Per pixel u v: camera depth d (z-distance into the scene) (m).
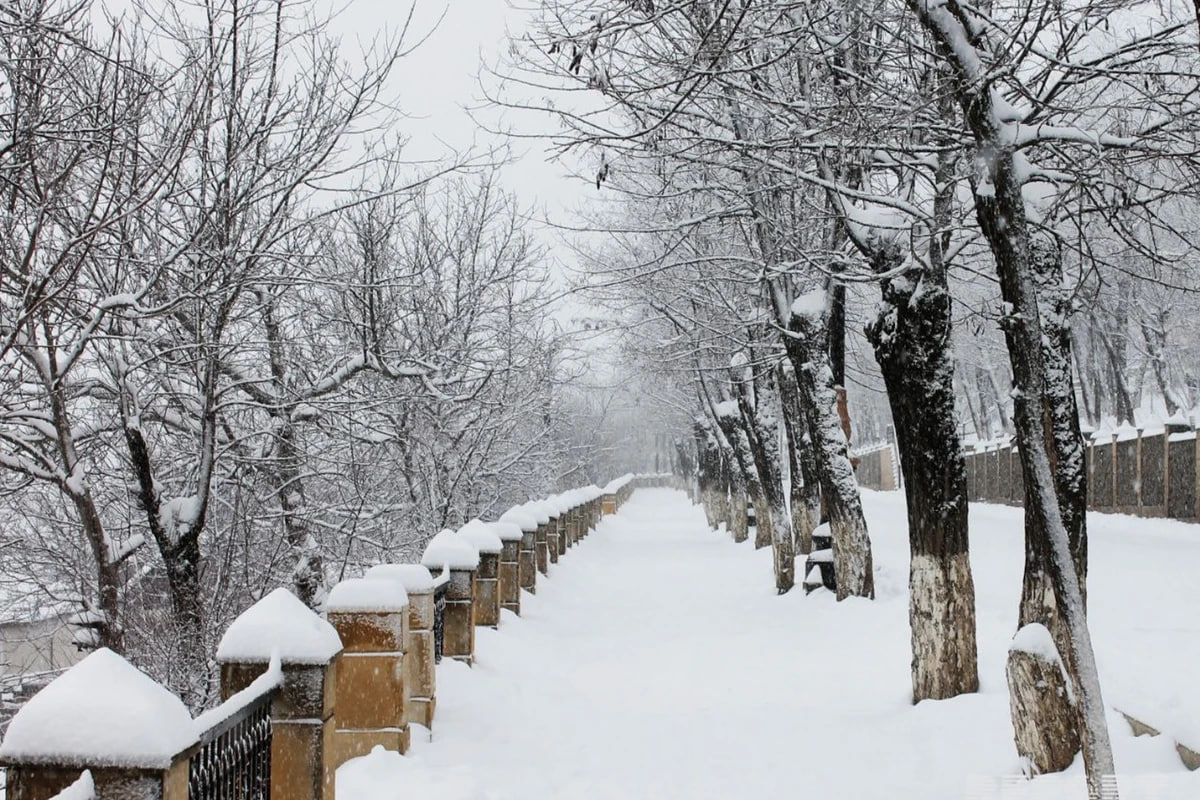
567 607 18.52
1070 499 8.44
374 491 17.89
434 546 11.36
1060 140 7.01
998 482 37.88
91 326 8.92
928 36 8.13
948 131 7.95
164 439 13.96
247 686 5.80
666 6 7.61
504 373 20.41
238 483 12.52
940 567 9.39
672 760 8.30
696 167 13.04
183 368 11.41
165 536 10.36
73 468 10.16
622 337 27.66
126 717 4.08
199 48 10.00
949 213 9.21
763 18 9.92
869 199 8.54
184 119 9.21
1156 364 39.06
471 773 7.62
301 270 11.68
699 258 14.02
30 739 4.05
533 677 11.87
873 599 15.37
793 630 14.66
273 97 10.28
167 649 10.63
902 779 7.29
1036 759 6.73
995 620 12.04
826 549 17.61
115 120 8.02
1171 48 7.57
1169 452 23.92
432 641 9.04
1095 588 13.85
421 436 18.31
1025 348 6.07
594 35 7.39
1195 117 7.91
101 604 10.77
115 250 10.41
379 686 8.06
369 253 13.80
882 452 63.78
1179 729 6.52
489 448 20.77
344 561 14.31
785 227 13.75
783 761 8.09
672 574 24.38
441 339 18.94
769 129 11.39
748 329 20.69
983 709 8.58
